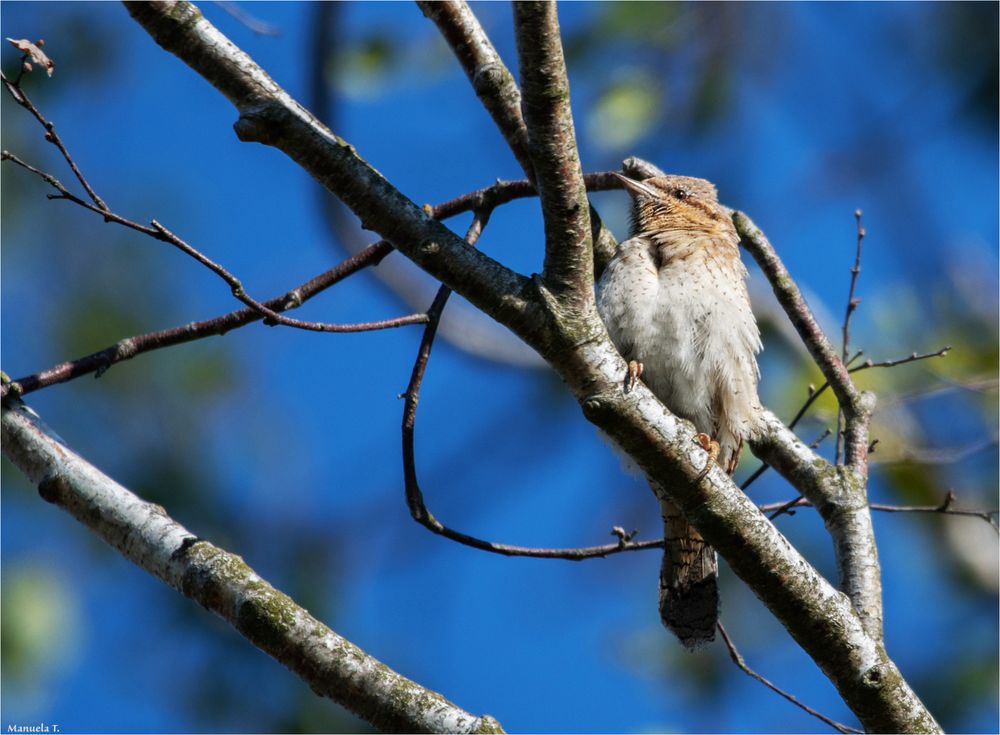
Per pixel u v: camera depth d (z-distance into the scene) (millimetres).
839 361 7805
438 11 7113
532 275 6254
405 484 6887
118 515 6258
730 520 6305
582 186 6078
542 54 5809
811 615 6402
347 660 5805
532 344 6230
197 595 6004
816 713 7176
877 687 6387
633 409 6223
